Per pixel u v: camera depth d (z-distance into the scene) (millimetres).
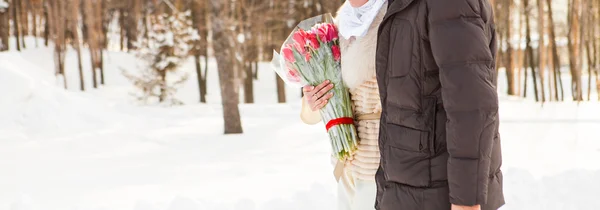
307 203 4637
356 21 2061
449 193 1697
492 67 1719
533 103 18703
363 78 2107
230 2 19031
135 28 33625
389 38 1867
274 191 5773
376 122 2119
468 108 1641
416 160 1816
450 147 1678
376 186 2055
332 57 2234
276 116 15773
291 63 2297
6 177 7570
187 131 12711
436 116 1795
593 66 19734
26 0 33781
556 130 11055
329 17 2377
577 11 18438
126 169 7961
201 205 4652
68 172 7898
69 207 5457
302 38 2266
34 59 30906
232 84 12273
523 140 9602
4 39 32000
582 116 14109
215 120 15062
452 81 1661
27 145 10836
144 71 24594
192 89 30719
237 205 4656
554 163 7188
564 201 4500
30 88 13656
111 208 5324
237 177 6762
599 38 19641
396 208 1879
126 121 13781
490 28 1833
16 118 12836
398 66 1829
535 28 22547
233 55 12383
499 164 1846
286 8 22797
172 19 24422
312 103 2268
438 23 1713
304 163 7848
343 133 2184
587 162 7227
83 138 11258
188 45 24719
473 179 1647
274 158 8508
